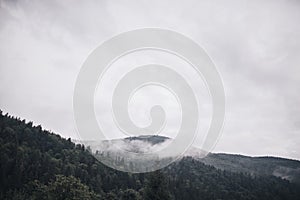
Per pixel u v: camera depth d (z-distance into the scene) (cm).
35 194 4900
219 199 8894
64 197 4391
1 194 6278
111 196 6125
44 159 8281
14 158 7781
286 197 11338
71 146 11075
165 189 3034
